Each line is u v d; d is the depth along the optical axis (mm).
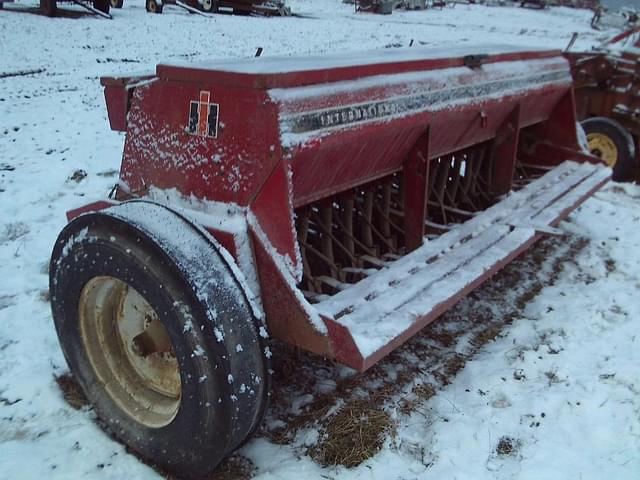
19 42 13242
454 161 4227
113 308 2629
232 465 2562
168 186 2580
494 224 3736
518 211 3975
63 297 2572
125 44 14094
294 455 2629
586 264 4672
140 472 2518
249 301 2264
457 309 3971
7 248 4508
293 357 3223
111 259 2291
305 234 3119
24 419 2814
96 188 5738
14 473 2473
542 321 3832
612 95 6801
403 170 3439
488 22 25875
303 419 2826
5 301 3791
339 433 2721
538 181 4594
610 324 3809
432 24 23812
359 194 3602
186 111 2457
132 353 2621
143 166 2664
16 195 5480
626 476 2580
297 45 15820
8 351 3283
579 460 2682
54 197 5500
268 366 2326
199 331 2119
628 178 6691
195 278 2123
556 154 5105
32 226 4898
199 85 2402
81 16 17391
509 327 3760
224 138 2357
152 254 2160
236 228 2324
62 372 3135
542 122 5105
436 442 2756
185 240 2225
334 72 2580
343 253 3348
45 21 15836
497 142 4387
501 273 4508
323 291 3121
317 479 2490
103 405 2658
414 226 3498
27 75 10570
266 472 2525
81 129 7680
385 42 17266
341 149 2688
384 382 3154
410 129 3102
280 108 2268
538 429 2871
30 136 7285
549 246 5016
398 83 2939
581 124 6855
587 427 2889
